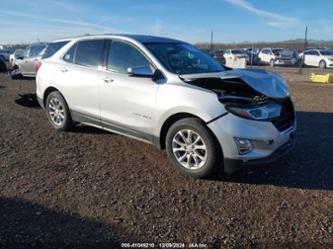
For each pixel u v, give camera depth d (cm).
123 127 509
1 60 2175
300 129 674
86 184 424
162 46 513
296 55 3147
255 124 407
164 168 474
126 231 329
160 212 364
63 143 572
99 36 561
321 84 1560
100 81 529
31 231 325
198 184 428
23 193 399
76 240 313
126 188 415
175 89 440
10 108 857
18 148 549
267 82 449
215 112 407
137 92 478
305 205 382
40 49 1558
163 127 460
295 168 477
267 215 361
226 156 410
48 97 634
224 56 3052
